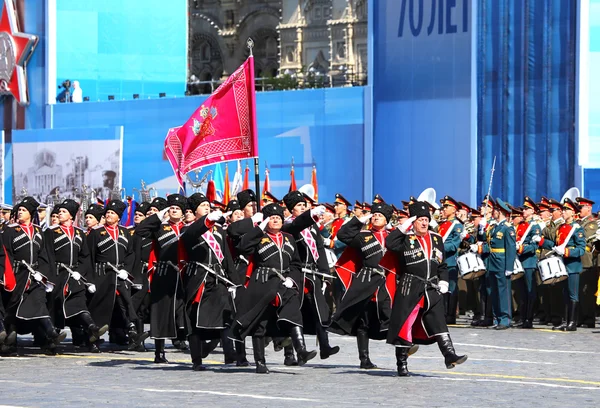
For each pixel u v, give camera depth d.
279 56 119.31
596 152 43.44
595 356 24.62
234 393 18.25
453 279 33.53
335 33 111.94
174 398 17.61
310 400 17.28
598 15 43.16
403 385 19.30
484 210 33.56
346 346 27.19
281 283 21.08
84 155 60.00
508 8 45.19
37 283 25.14
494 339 28.66
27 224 25.33
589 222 32.81
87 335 26.81
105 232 26.55
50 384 19.78
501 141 45.41
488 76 45.72
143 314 26.89
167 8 69.19
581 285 32.81
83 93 66.62
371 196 50.44
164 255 22.59
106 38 67.12
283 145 52.97
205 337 21.91
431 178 47.94
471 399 17.45
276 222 21.23
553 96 44.09
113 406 16.72
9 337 24.88
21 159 62.81
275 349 23.61
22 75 65.44
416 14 48.41
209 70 129.25
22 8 66.38
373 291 21.20
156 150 57.69
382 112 50.09
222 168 52.97
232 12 127.44
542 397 17.70
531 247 32.31
